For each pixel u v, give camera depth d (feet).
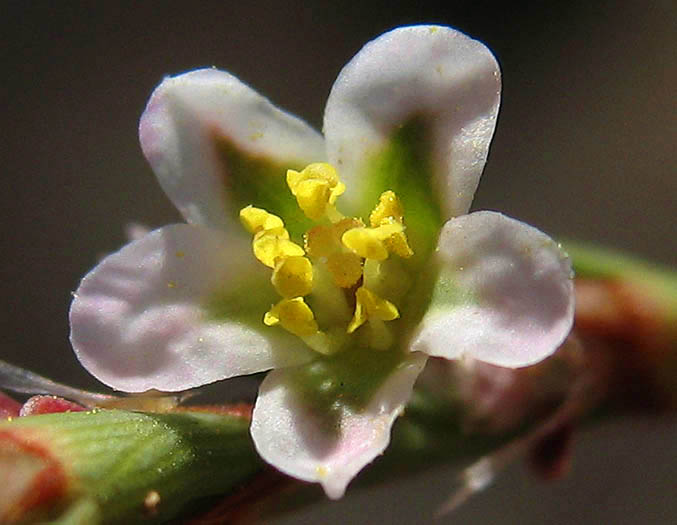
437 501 0.16
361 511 0.16
